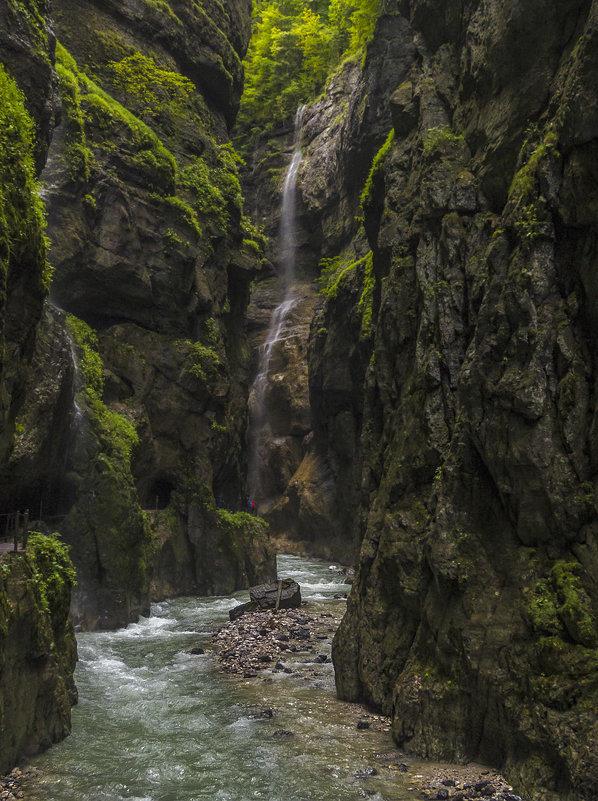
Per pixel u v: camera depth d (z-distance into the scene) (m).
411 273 13.25
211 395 27.61
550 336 9.23
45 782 9.16
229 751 10.34
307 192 47.44
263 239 35.75
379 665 11.95
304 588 27.52
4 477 16.06
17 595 9.43
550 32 10.11
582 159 8.85
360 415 36.31
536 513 9.14
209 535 26.55
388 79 33.16
